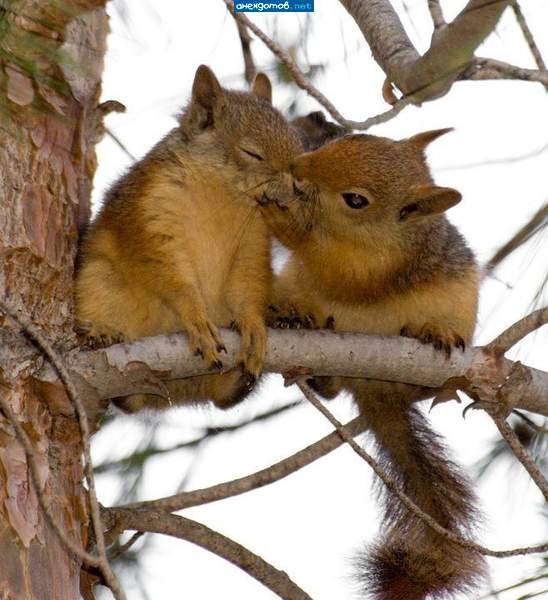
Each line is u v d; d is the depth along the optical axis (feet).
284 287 38.17
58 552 24.97
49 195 28.32
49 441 26.23
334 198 36.52
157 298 34.14
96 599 33.50
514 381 29.43
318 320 37.76
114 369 26.96
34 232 27.37
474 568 34.27
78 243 32.12
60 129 29.14
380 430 39.37
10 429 24.73
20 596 23.15
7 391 25.23
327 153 37.09
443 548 34.83
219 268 36.04
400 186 37.14
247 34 34.09
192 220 35.55
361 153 37.40
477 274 38.19
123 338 32.14
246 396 36.29
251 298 35.42
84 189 32.40
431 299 37.11
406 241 37.01
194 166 36.68
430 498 37.78
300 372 29.89
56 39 22.31
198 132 37.60
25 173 27.68
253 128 37.45
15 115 26.37
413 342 30.17
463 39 28.78
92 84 30.76
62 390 26.11
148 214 34.91
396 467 39.11
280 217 36.50
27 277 26.96
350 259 36.68
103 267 33.30
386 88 34.99
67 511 26.11
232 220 36.19
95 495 20.26
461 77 30.12
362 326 38.01
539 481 27.43
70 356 26.78
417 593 33.94
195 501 32.30
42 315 27.30
